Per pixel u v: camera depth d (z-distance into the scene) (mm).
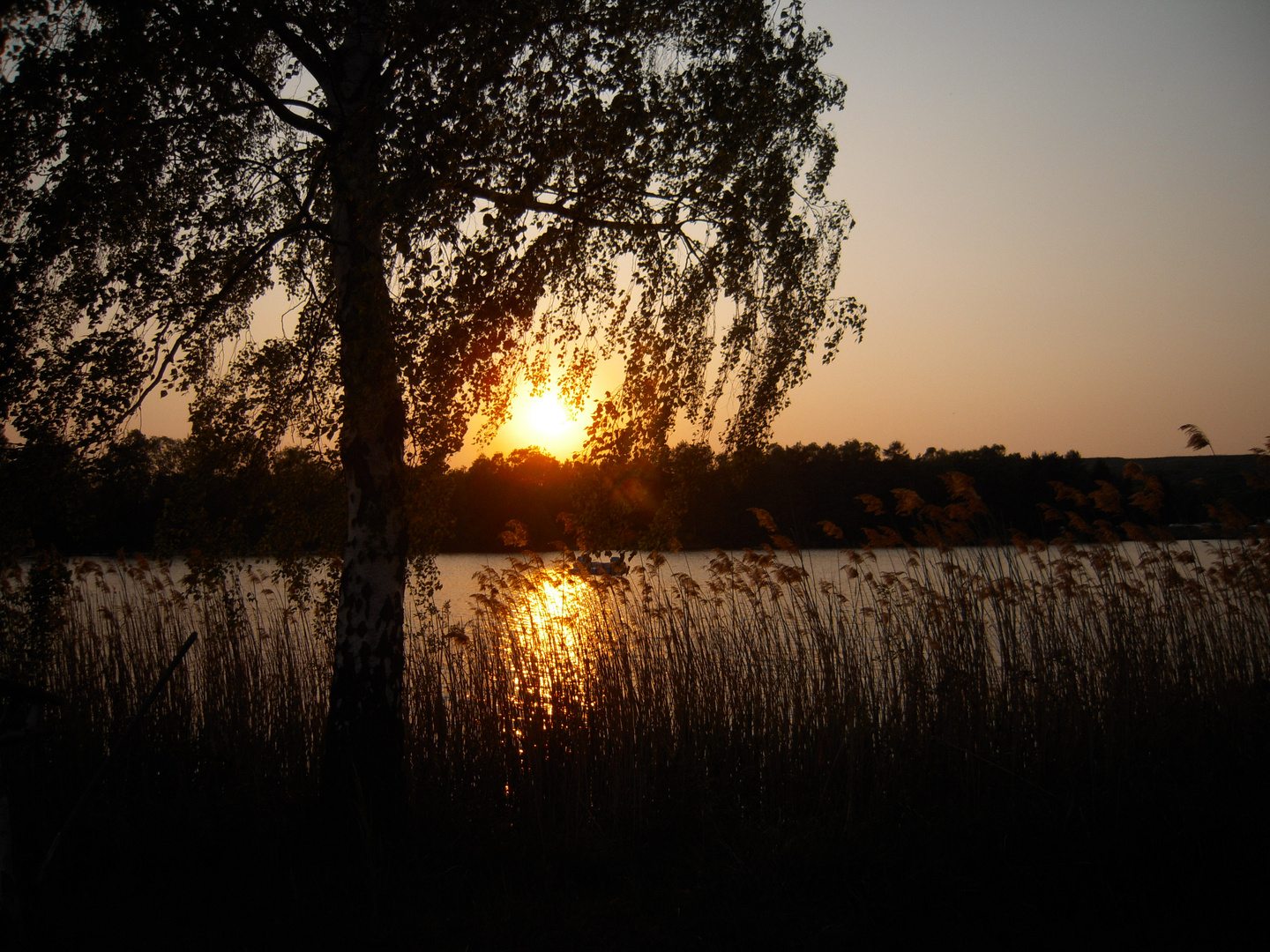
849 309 6926
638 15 5875
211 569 7066
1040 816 5660
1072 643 7355
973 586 7430
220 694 7184
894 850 5488
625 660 7090
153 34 5285
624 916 4887
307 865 5480
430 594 7059
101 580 9688
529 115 5371
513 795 6574
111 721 7039
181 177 6121
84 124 5164
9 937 3941
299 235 6262
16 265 5316
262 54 6730
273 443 6574
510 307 5328
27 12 5059
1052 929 4578
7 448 5656
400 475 5664
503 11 5180
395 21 5293
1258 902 4660
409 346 5168
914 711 6656
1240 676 7527
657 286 6406
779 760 6633
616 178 5844
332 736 5816
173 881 5316
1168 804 5652
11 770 6336
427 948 4516
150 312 6031
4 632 5957
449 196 5164
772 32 6516
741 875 5320
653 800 6480
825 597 8117
